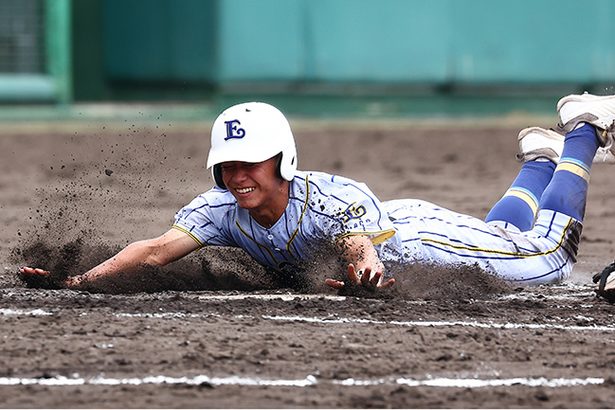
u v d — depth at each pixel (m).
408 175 46.94
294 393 13.34
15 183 44.12
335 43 65.00
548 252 20.59
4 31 64.31
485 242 20.25
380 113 65.50
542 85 65.69
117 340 15.60
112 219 33.03
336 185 19.02
